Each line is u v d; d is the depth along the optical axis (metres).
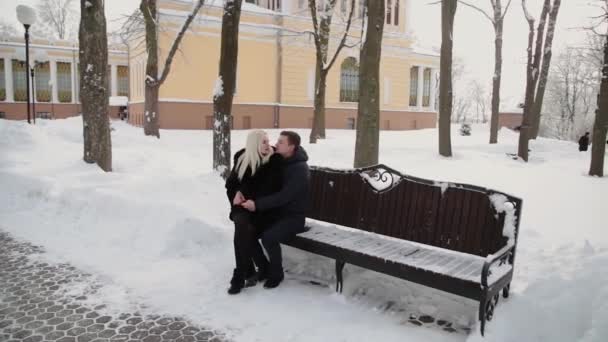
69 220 6.88
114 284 4.73
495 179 12.48
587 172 14.95
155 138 19.27
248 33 27.72
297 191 4.67
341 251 4.39
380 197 4.92
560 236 6.45
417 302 4.24
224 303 4.32
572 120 46.00
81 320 3.97
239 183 4.81
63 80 39.62
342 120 31.53
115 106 37.91
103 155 9.87
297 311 4.17
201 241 5.67
